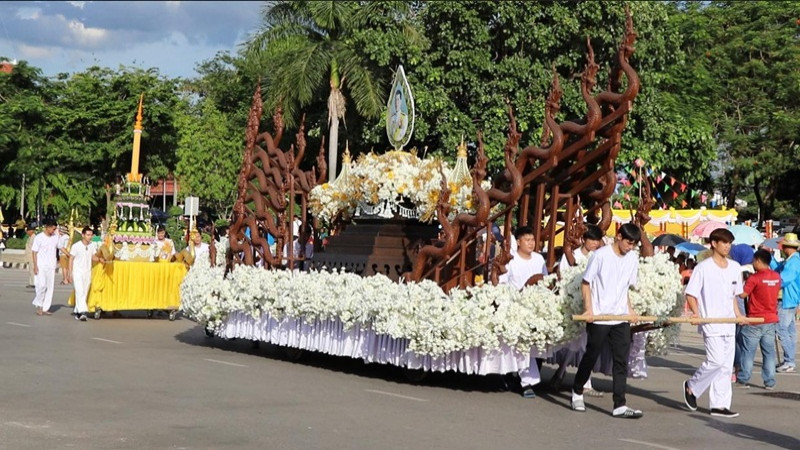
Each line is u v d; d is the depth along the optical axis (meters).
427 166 13.02
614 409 9.91
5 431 8.14
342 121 34.03
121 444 7.79
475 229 11.41
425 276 11.78
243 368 12.64
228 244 14.80
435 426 9.00
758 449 8.43
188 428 8.52
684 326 21.58
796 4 39.34
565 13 27.42
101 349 14.06
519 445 8.24
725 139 37.75
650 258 11.02
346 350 12.30
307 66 31.84
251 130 15.10
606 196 11.70
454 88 28.56
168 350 14.32
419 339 10.97
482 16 28.36
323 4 32.78
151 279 19.20
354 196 13.45
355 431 8.60
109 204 45.66
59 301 23.30
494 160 27.92
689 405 10.50
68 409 9.26
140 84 49.16
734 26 39.25
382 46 29.03
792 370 14.59
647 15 28.28
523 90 27.78
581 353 11.53
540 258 11.15
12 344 14.24
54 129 49.47
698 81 35.53
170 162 49.66
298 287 12.80
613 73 11.26
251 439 8.13
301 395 10.55
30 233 29.17
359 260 13.09
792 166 38.62
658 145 29.02
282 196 14.27
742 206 53.56
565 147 11.72
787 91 38.16
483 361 10.80
